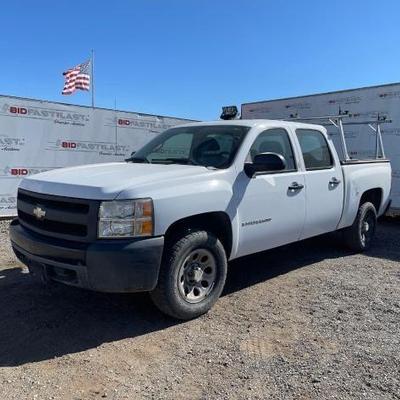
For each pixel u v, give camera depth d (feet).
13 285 17.97
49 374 11.69
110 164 17.75
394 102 33.88
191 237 14.57
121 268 13.01
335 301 16.96
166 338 13.80
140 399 10.68
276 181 17.58
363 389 11.12
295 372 11.91
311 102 38.93
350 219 22.74
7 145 31.78
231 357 12.69
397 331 14.43
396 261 22.76
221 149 16.96
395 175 33.86
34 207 14.71
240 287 18.42
